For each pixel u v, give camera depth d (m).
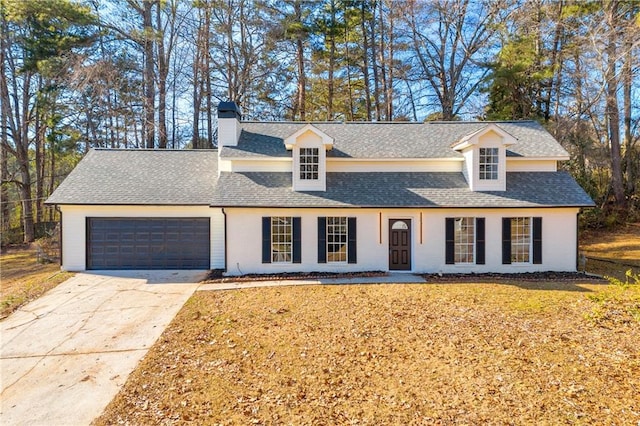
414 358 6.88
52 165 31.70
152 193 14.88
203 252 14.91
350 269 14.05
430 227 13.99
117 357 7.44
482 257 13.95
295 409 5.43
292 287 12.12
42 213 29.97
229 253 13.87
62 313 10.01
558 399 5.38
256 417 5.27
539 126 17.05
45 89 23.69
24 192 26.33
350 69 31.22
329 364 6.76
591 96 23.03
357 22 29.17
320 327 8.52
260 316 9.37
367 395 5.73
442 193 14.14
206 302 10.65
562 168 24.47
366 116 31.97
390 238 14.23
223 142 15.70
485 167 14.26
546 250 13.91
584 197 13.81
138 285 12.56
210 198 14.77
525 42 23.59
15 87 26.22
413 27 28.14
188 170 16.61
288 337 8.01
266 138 16.44
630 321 7.94
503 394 5.57
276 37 25.92
